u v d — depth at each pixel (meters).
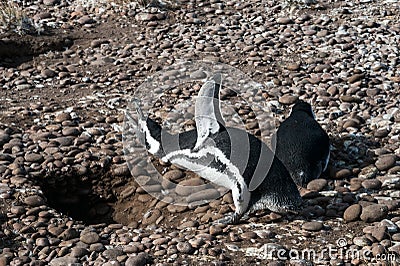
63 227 2.80
